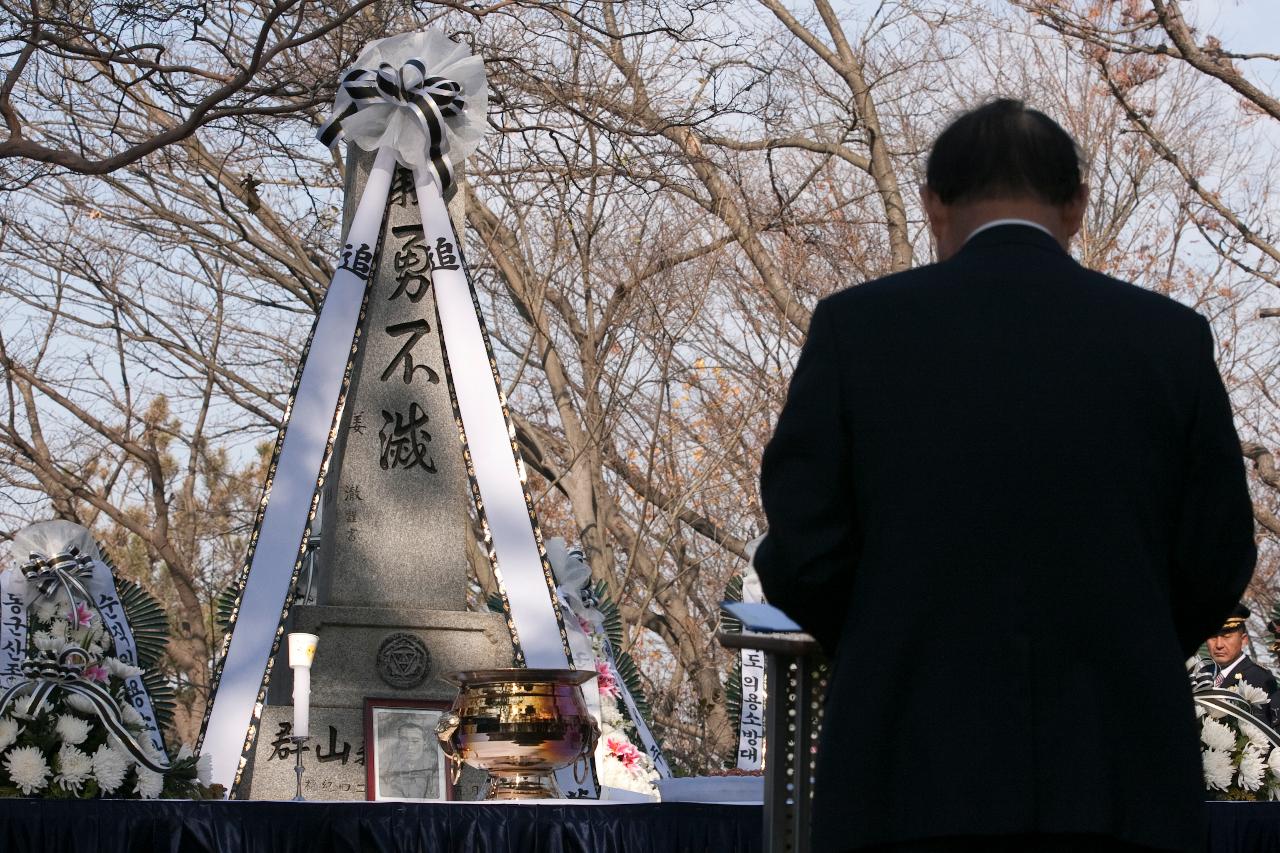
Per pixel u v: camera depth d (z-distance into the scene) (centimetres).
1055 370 246
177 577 1892
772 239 1717
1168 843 231
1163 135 1752
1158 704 235
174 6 998
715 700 1484
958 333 251
